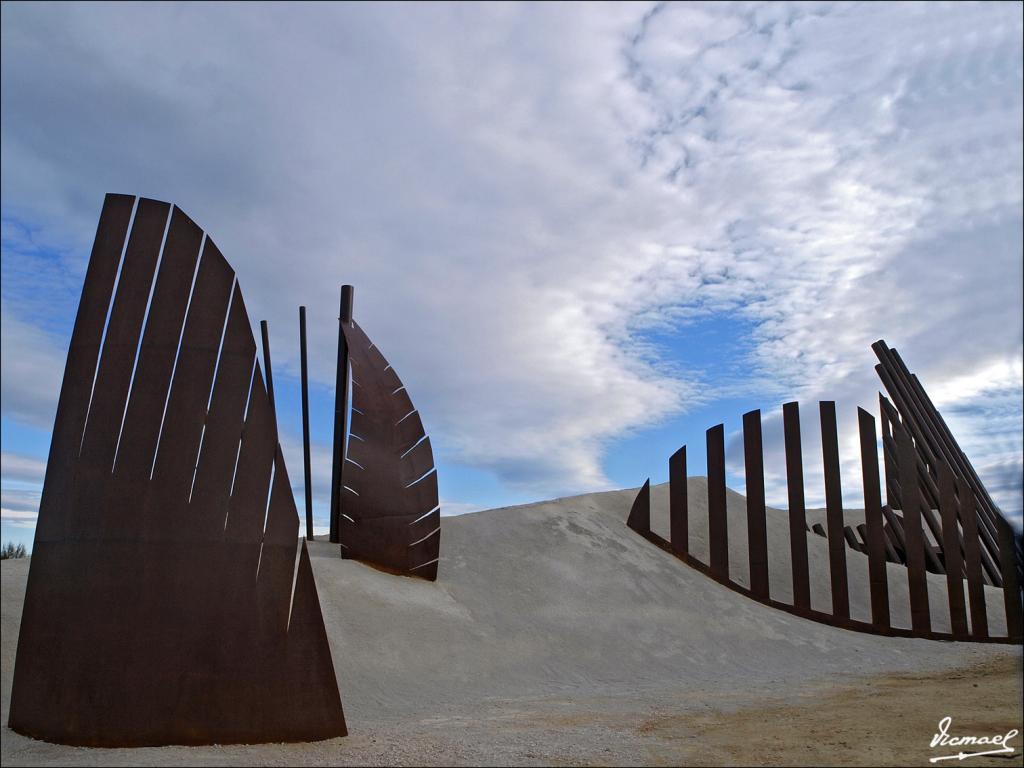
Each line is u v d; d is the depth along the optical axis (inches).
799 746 343.6
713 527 847.1
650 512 994.1
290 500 396.2
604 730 396.2
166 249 428.8
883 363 1093.8
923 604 771.4
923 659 671.1
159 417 403.5
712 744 352.5
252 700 366.6
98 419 406.0
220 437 400.8
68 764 319.9
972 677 553.9
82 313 423.2
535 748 347.6
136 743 356.5
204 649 370.9
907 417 1050.1
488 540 845.8
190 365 411.8
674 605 757.9
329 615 590.9
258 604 378.9
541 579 770.8
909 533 791.1
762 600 807.7
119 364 413.4
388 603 632.4
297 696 370.9
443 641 608.1
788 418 834.2
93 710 361.7
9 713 382.9
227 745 356.8
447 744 357.7
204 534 385.1
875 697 476.7
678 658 658.8
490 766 312.8
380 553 705.6
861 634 763.4
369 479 719.7
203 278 425.4
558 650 645.3
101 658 369.4
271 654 373.4
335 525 783.7
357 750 344.2
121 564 381.7
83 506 393.7
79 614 378.0
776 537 978.7
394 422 746.2
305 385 844.0
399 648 581.0
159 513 388.2
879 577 782.5
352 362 746.2
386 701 503.5
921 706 437.1
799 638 723.4
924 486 1002.1
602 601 744.3
